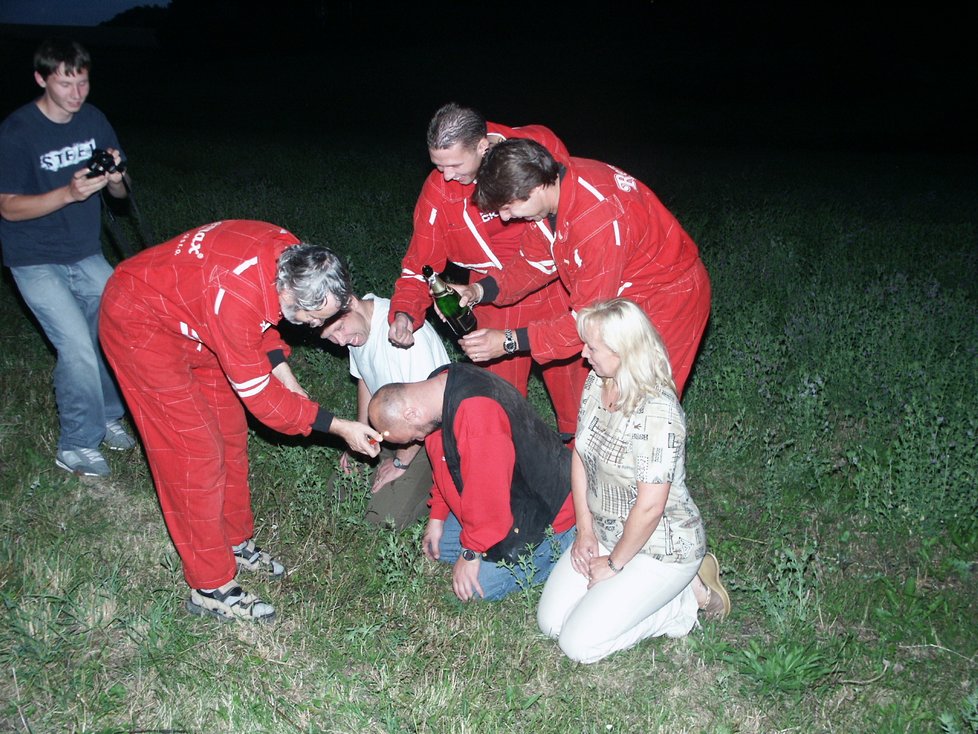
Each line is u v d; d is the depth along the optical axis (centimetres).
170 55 4047
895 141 2148
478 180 380
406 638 397
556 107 2711
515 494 414
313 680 378
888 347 636
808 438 550
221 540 397
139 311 355
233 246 352
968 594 440
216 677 375
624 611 379
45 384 596
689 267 438
